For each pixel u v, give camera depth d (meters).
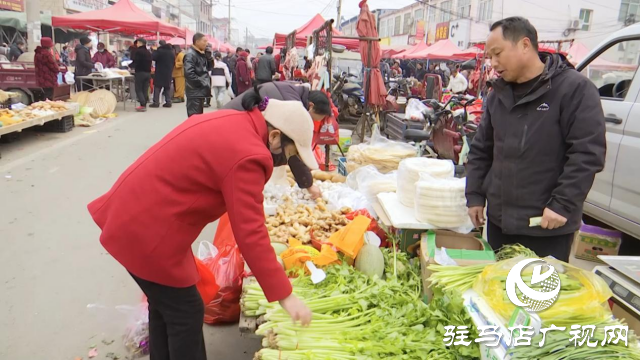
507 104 2.45
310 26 15.77
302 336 2.19
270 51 13.48
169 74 13.94
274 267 1.85
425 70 24.06
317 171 5.19
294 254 2.93
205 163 1.79
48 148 7.92
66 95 11.48
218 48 29.47
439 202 2.89
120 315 3.13
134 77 13.89
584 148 2.21
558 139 2.34
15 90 10.61
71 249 4.11
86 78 13.16
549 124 2.33
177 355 2.09
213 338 2.98
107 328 3.00
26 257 3.92
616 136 4.04
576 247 4.18
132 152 7.86
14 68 10.76
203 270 2.61
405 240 3.12
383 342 2.13
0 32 20.05
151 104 14.58
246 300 2.52
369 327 2.25
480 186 2.79
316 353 2.08
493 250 2.83
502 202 2.56
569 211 2.26
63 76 12.22
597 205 4.28
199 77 8.48
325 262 2.89
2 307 3.18
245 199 1.77
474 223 2.80
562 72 2.31
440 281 2.32
